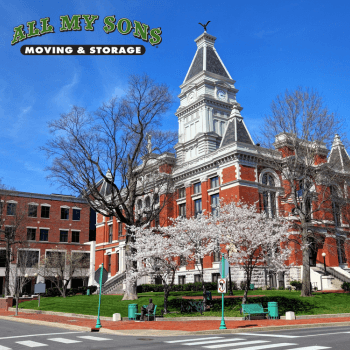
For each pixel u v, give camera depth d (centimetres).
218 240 2916
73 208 6994
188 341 1473
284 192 4012
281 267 2905
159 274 2766
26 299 4547
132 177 3788
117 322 2342
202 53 6116
